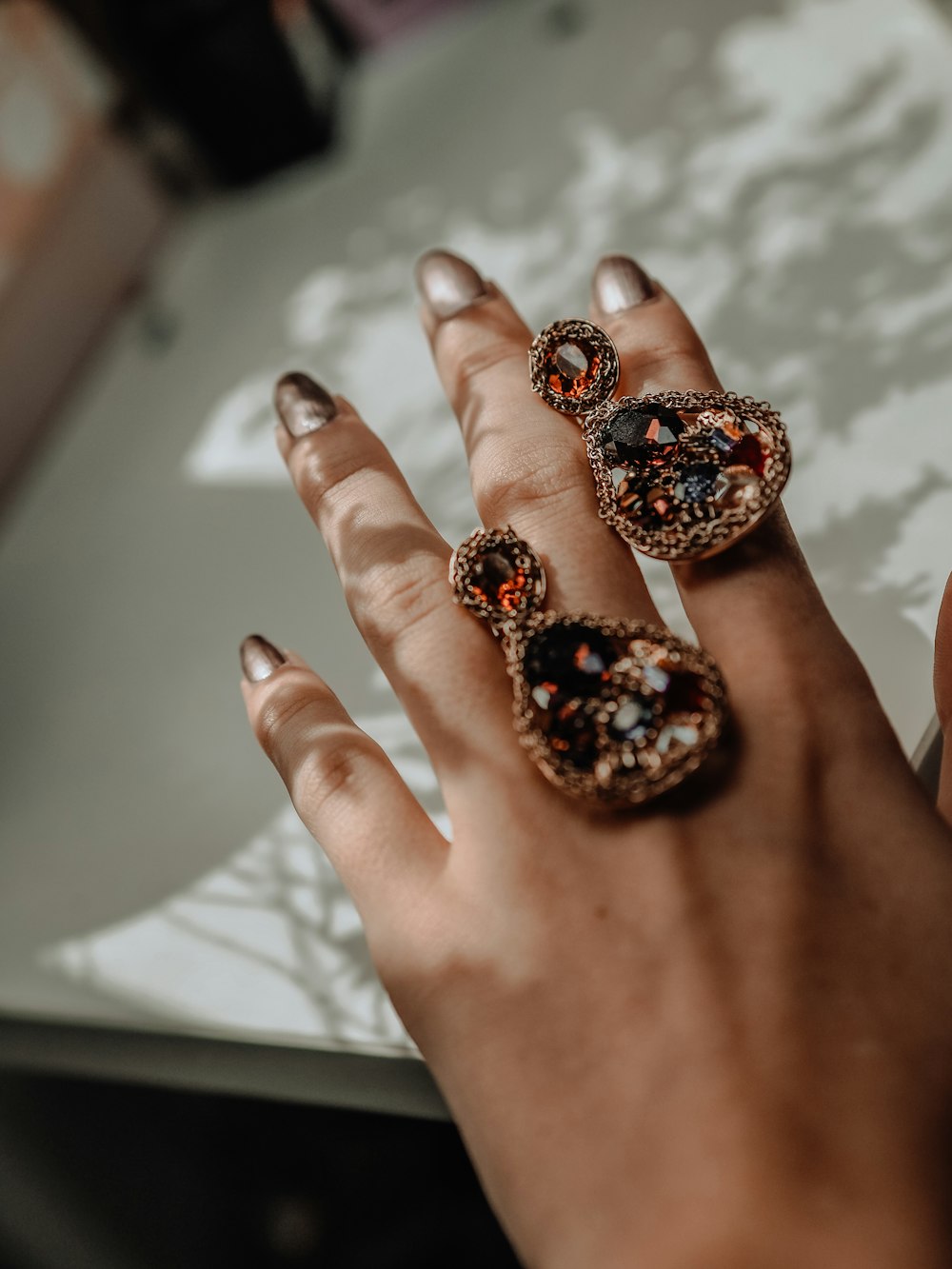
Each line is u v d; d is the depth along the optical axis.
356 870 0.19
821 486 0.29
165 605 0.35
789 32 0.41
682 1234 0.15
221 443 0.39
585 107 0.44
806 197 0.35
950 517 0.27
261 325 0.43
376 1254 0.37
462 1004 0.18
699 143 0.39
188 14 0.43
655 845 0.18
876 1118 0.16
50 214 0.46
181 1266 0.37
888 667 0.25
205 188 0.50
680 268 0.35
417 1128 0.39
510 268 0.39
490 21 0.51
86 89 0.47
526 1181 0.17
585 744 0.18
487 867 0.18
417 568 0.20
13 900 0.30
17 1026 0.28
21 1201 0.32
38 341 0.45
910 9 0.39
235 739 0.31
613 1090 0.17
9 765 0.33
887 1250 0.15
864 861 0.18
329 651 0.31
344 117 0.50
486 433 0.22
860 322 0.31
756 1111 0.16
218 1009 0.26
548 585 0.20
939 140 0.35
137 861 0.30
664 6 0.46
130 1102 0.36
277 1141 0.40
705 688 0.18
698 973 0.17
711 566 0.20
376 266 0.42
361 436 0.22
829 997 0.17
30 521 0.40
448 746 0.19
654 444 0.20
